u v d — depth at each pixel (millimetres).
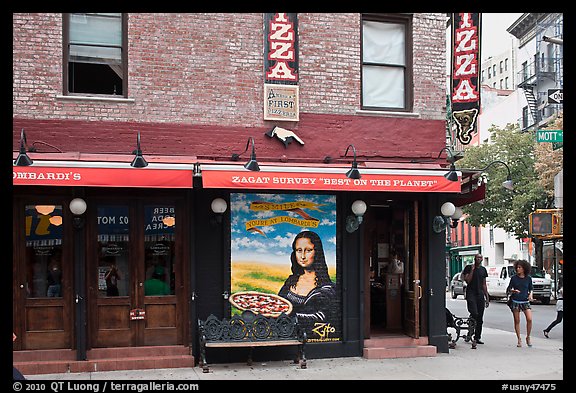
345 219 11703
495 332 16641
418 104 12352
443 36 12594
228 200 11188
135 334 10742
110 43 11031
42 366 10039
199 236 11031
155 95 10992
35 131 10414
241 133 11352
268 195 11406
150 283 10883
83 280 10422
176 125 11055
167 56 11094
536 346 13516
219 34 11359
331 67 11898
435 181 11141
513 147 32719
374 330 12969
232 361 10969
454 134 13055
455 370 10562
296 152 11617
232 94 11352
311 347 11398
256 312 11180
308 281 11484
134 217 10867
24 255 10414
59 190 10547
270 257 11328
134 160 9812
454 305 28156
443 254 12289
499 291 30625
